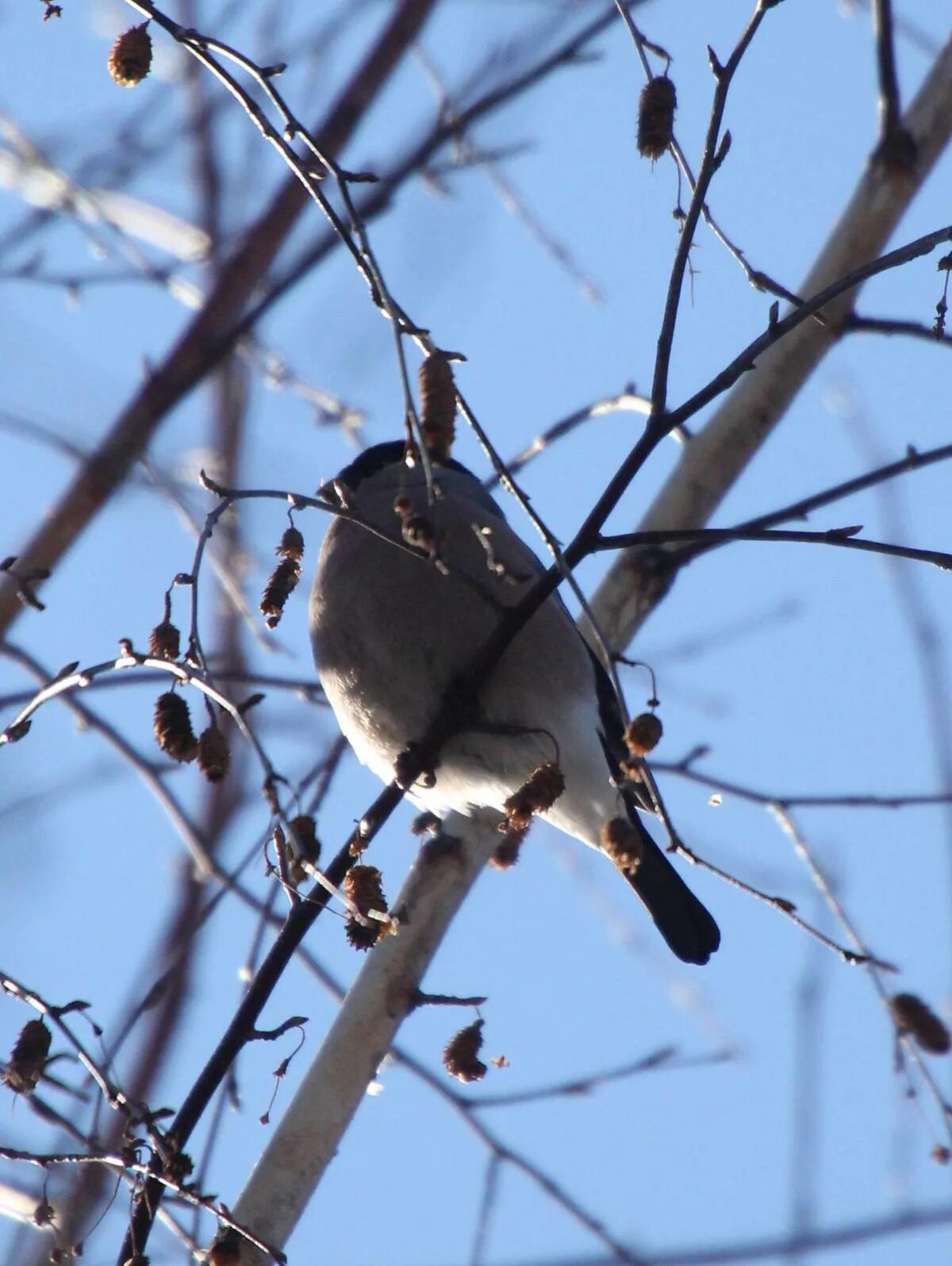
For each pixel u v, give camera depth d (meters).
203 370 8.35
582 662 8.85
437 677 8.64
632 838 6.33
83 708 8.70
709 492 9.17
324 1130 7.49
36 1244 7.28
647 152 6.41
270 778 5.50
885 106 9.15
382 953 8.02
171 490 8.93
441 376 6.14
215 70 6.11
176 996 8.57
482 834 8.52
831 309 9.05
